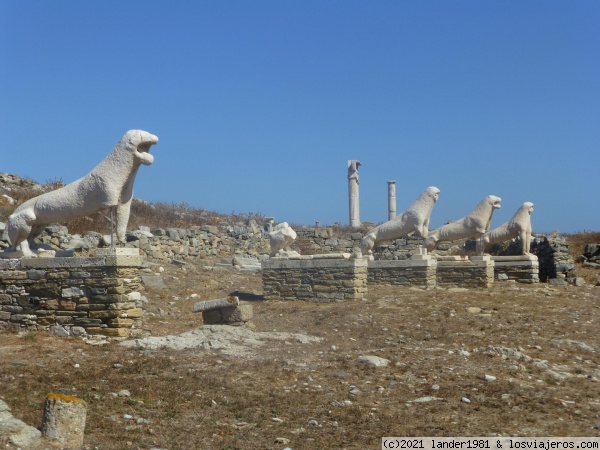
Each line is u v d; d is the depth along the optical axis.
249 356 11.59
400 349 13.04
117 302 12.71
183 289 19.98
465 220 24.77
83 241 21.11
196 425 8.11
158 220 29.52
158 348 11.94
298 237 31.62
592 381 11.05
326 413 8.78
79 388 9.25
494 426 8.41
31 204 13.94
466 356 12.41
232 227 30.41
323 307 17.98
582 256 29.33
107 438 7.41
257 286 21.98
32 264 13.36
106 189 12.94
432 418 8.68
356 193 46.75
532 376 11.17
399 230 23.45
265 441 7.70
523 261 24.80
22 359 10.97
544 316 17.52
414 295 20.06
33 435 6.95
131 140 12.93
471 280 23.19
